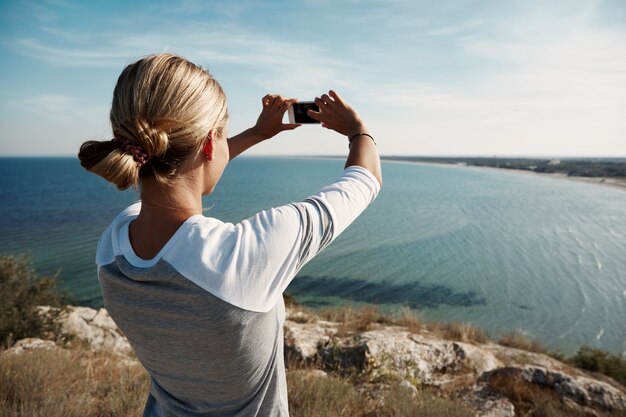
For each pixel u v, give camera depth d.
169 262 0.84
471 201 138.62
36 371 4.48
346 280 47.00
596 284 50.94
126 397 4.29
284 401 1.02
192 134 0.87
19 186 167.50
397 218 98.50
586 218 107.31
